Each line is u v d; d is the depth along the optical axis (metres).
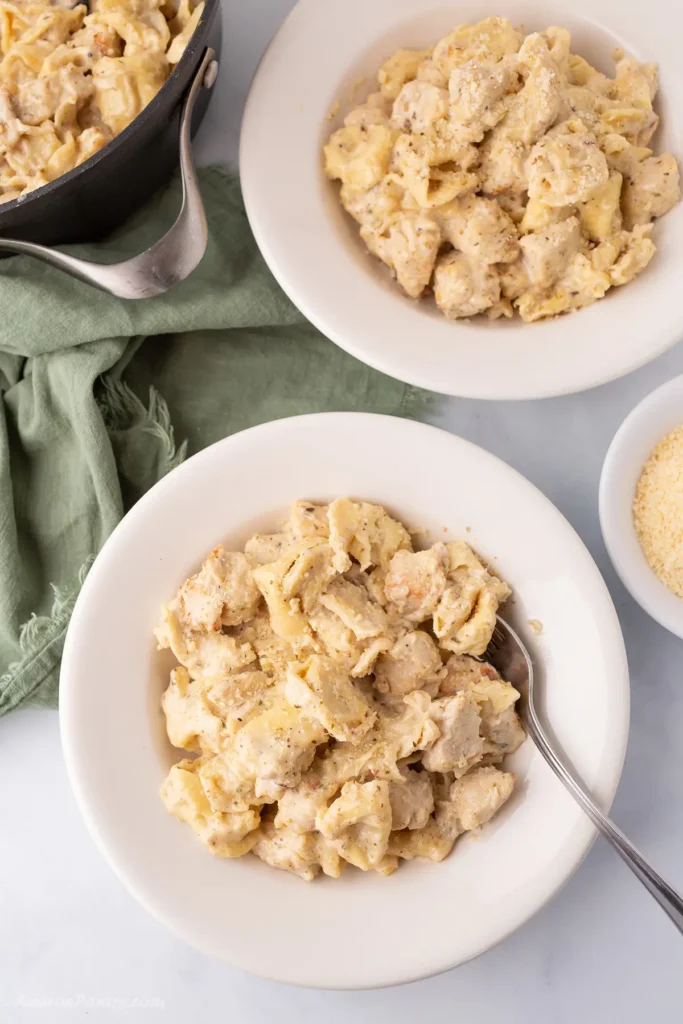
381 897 0.73
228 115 0.85
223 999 0.82
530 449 0.84
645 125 0.79
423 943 0.71
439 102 0.78
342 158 0.80
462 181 0.78
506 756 0.75
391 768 0.72
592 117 0.78
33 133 0.78
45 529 0.83
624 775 0.82
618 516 0.77
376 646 0.72
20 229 0.76
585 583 0.73
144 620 0.75
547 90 0.76
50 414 0.83
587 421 0.84
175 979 0.82
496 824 0.74
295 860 0.72
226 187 0.84
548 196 0.77
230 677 0.74
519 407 0.84
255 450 0.75
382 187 0.79
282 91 0.79
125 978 0.82
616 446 0.77
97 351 0.82
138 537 0.74
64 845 0.83
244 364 0.85
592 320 0.78
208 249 0.83
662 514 0.78
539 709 0.74
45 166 0.78
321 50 0.79
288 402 0.85
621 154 0.78
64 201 0.75
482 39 0.79
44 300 0.81
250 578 0.74
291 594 0.73
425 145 0.78
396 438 0.74
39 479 0.84
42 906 0.83
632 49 0.80
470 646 0.74
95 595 0.74
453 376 0.76
